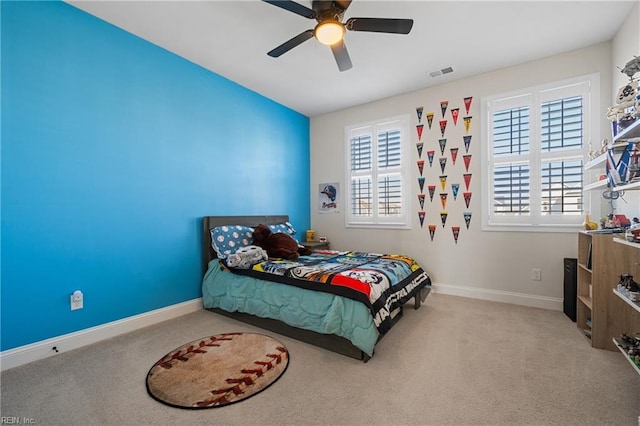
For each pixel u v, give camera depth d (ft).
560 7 7.48
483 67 10.73
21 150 6.76
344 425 4.78
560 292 10.03
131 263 8.77
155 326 9.00
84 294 7.77
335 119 15.30
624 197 8.19
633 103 5.69
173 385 5.89
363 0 7.20
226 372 6.35
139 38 8.94
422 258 12.73
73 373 6.34
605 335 7.14
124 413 5.10
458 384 5.84
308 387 5.81
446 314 9.71
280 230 13.12
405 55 9.83
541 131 10.29
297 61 10.30
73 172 7.59
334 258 10.62
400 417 4.94
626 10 7.63
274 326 8.52
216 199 11.35
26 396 5.56
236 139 12.14
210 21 8.13
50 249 7.20
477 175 11.43
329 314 7.18
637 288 5.73
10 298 6.63
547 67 10.05
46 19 7.13
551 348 7.25
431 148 12.41
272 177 13.89
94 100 7.98
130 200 8.76
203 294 10.43
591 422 4.75
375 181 14.01
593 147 9.37
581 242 8.49
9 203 6.61
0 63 6.49
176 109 9.97
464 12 7.68
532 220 10.44
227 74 11.34
